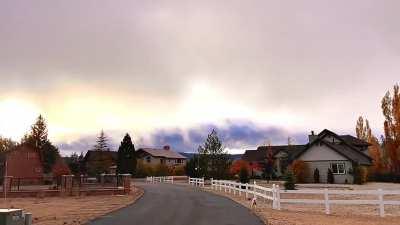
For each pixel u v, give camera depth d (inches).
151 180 3063.5
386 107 2689.5
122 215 837.8
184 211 909.2
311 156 2343.8
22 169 2178.9
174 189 1806.1
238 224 701.9
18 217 401.1
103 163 3100.4
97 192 1444.4
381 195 888.9
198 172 2583.7
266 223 717.9
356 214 911.0
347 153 2304.4
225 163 2325.3
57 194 1403.8
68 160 3597.4
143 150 4616.1
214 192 1599.4
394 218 845.8
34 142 2810.0
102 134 3334.2
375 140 3203.7
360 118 3368.6
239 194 1397.6
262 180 2787.9
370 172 2532.0
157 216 816.3
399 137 2610.7
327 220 796.0
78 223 730.8
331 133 2568.9
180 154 5024.6
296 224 729.6
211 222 725.3
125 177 1499.8
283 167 2800.2
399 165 2603.3
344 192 916.6
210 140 2330.2
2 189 1418.6
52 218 816.9
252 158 3617.1
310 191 948.0
